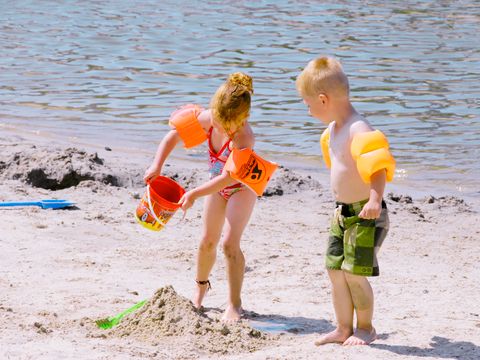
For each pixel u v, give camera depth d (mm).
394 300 17375
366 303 14562
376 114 38781
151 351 13906
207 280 16734
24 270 18500
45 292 17078
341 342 14711
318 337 15133
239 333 14883
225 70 49719
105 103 41281
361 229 14125
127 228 22375
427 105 40719
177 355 13836
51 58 53625
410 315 16422
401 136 35000
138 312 15211
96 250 20359
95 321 15336
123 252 20188
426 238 22688
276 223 23578
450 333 15266
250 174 15453
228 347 14383
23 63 51844
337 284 14625
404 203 26359
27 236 21062
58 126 36406
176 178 27312
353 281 14469
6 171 26641
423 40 60969
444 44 59406
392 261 20406
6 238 20781
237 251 16172
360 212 13938
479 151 32906
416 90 44250
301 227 23281
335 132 14445
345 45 58562
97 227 22203
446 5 80875
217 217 16375
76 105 40812
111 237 21453
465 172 30453
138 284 17969
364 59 53344
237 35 62719
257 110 39406
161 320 14961
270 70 49594
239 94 15320
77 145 32688
